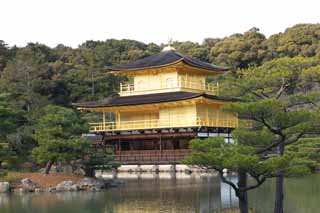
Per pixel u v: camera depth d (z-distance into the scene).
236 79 39.12
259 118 33.22
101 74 129.88
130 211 43.41
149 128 83.19
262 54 144.38
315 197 49.03
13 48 144.38
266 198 48.47
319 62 36.53
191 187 58.66
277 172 30.70
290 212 40.84
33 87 114.00
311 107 37.00
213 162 29.72
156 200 49.34
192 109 82.62
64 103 120.50
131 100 87.31
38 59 127.44
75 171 66.62
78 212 43.44
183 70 87.75
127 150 86.69
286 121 31.89
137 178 70.50
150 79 89.50
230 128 84.81
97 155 63.59
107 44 162.75
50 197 53.00
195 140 31.56
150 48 162.12
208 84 93.56
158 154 79.88
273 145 33.53
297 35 143.12
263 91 38.41
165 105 84.31
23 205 47.69
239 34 160.12
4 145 62.56
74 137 61.62
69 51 150.88
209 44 163.75
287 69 36.19
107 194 54.59
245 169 29.80
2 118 67.88
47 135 60.53
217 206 45.31
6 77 114.19
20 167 67.88
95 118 104.69
